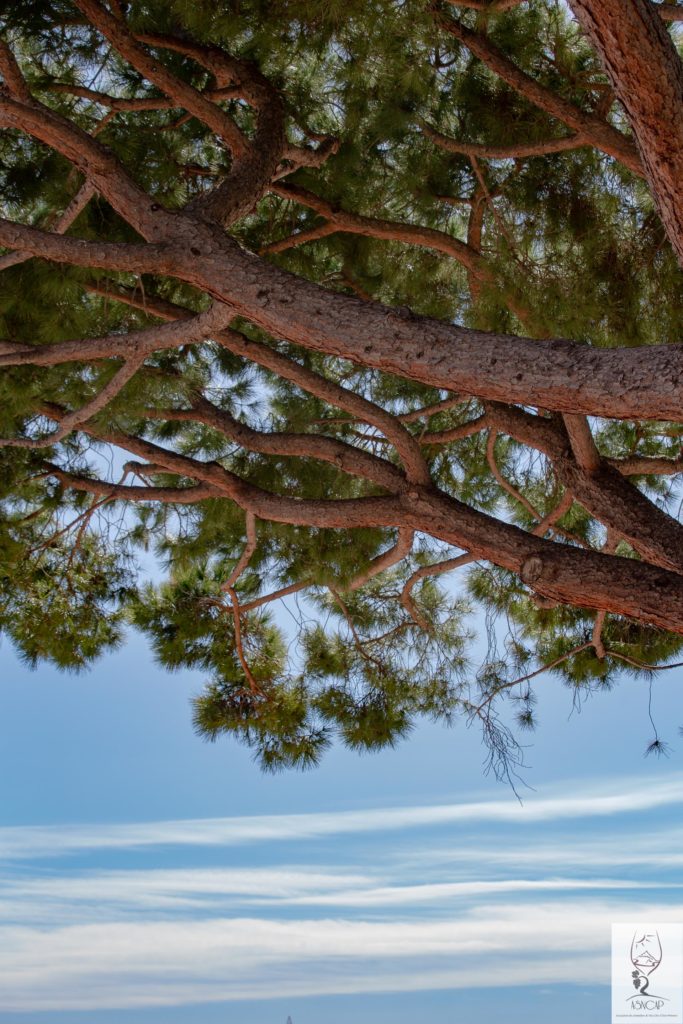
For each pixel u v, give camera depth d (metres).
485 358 3.24
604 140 4.15
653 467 5.43
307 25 4.19
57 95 4.63
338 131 5.12
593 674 7.12
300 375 4.66
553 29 4.59
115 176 3.69
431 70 4.51
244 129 5.27
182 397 5.22
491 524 4.45
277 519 4.96
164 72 4.00
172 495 5.68
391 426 4.56
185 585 7.32
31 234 3.59
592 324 4.62
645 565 4.09
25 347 4.11
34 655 7.07
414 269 5.30
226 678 7.26
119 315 5.00
